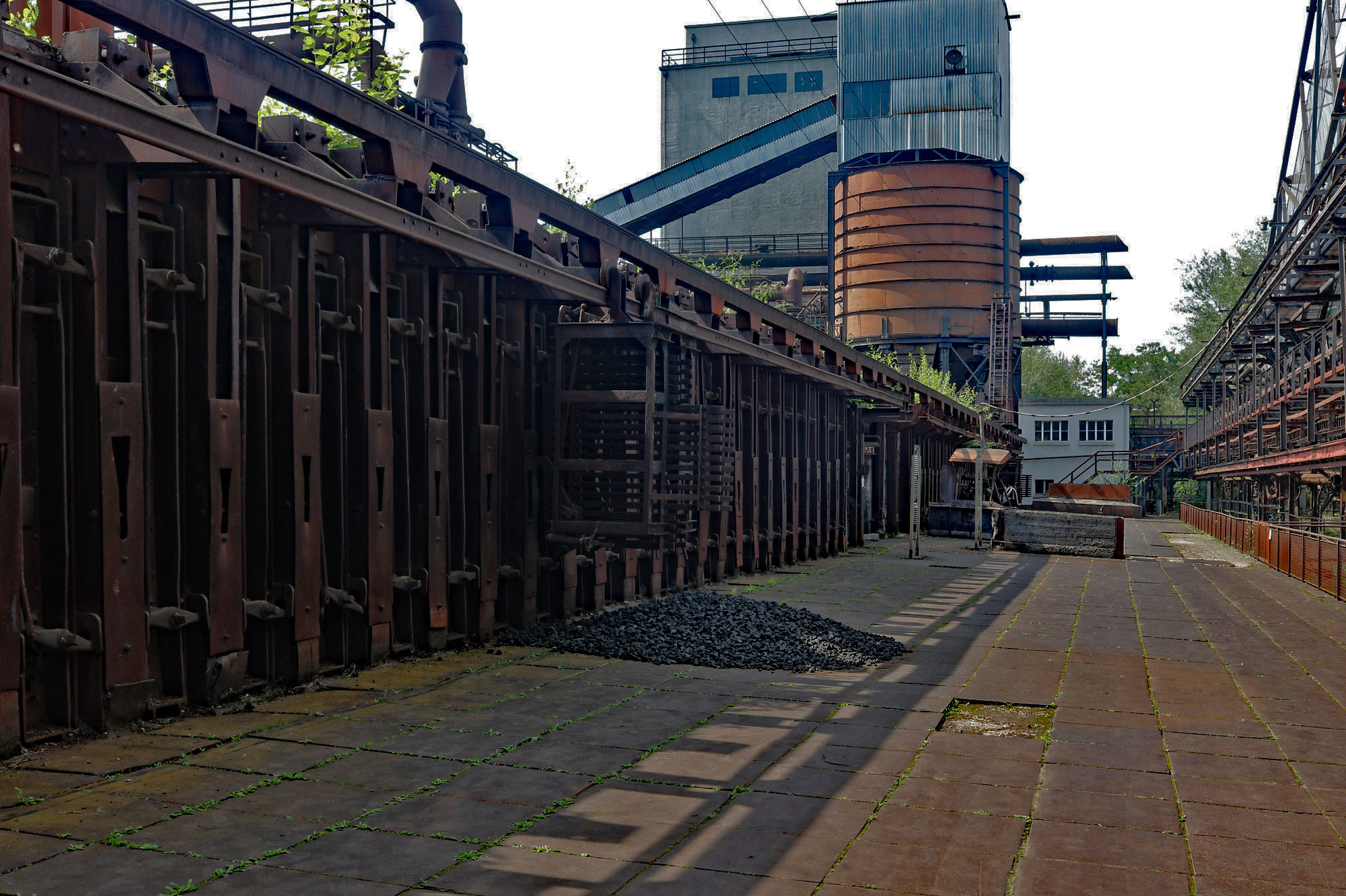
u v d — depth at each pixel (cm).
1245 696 979
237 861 511
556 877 499
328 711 832
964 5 5622
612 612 1349
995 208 5731
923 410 3672
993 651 1222
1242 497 5194
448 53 1870
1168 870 523
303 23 1389
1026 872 516
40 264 700
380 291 1031
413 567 1100
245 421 877
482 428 1199
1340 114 2919
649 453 1335
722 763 705
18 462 668
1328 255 2620
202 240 814
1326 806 633
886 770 698
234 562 845
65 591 715
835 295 6031
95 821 562
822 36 7344
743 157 5712
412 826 568
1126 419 7356
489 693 920
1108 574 2339
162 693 808
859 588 1920
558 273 1230
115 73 705
